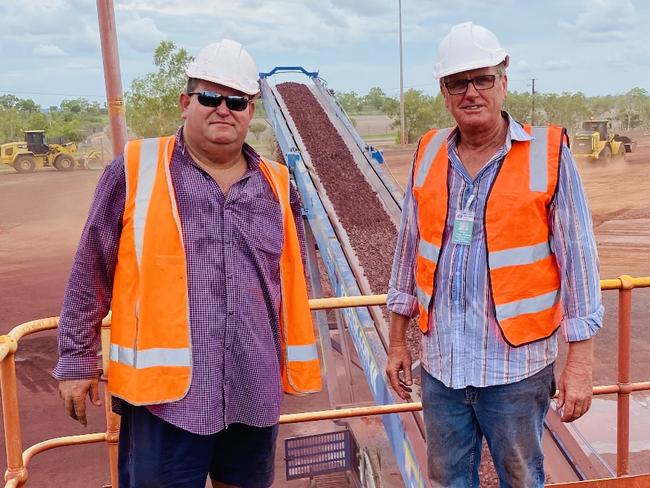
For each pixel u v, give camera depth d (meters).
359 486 5.91
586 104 80.31
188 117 2.07
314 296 9.51
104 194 2.04
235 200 2.08
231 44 2.09
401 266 2.45
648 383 2.91
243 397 2.08
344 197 10.41
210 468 2.39
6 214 25.94
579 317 2.10
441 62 2.13
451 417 2.28
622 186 26.97
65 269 17.64
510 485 2.25
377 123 95.06
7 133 67.38
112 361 2.04
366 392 8.72
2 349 2.04
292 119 13.44
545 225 2.07
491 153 2.15
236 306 2.04
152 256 1.99
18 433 2.20
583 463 3.85
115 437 2.69
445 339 2.19
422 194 2.24
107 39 8.34
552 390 2.24
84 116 104.31
